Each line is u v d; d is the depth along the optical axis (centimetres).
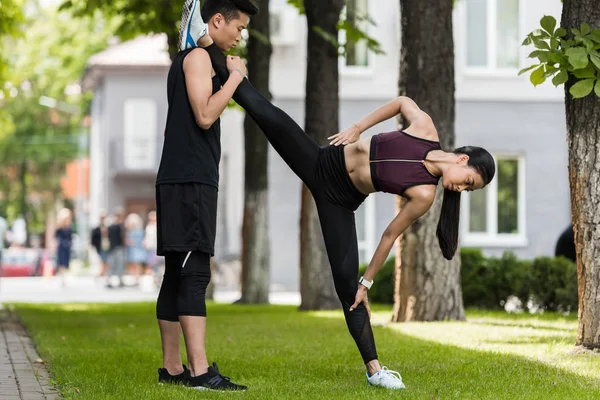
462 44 4034
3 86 2953
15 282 5419
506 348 1399
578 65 1216
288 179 3994
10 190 8494
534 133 4062
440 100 1867
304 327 1841
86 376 1104
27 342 1548
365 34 2550
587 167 1284
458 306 1908
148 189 7062
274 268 3984
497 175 4053
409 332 1664
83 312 2436
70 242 4616
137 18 2686
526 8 4038
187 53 998
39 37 7288
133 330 1819
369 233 3959
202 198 996
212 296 3159
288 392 974
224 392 972
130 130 6900
